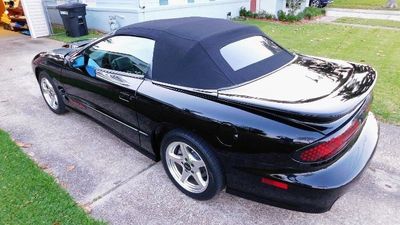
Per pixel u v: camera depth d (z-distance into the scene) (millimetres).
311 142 2021
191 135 2545
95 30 10859
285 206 2273
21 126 4215
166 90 2686
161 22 3234
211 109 2383
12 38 10258
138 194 2869
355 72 2711
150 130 2916
